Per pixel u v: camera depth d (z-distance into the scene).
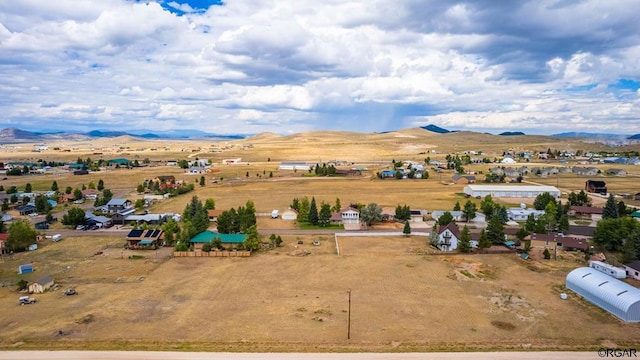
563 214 111.69
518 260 84.62
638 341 52.59
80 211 114.25
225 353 48.88
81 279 74.81
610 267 75.88
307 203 121.69
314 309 61.84
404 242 98.31
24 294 68.12
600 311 61.56
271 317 59.16
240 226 104.69
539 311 61.44
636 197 146.75
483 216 119.50
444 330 55.34
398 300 65.19
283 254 89.12
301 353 48.94
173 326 56.47
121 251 91.69
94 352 49.16
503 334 54.31
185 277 75.56
